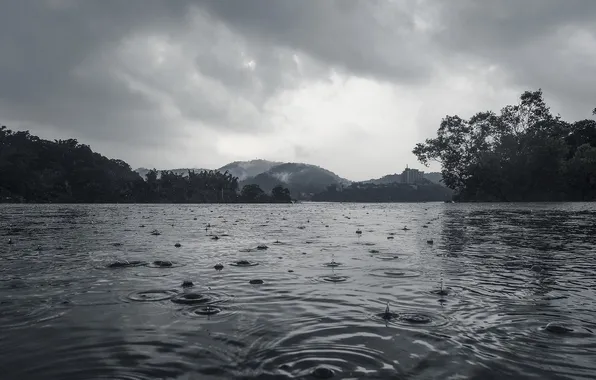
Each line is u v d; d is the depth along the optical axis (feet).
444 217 91.15
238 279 22.90
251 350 12.43
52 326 14.74
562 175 229.25
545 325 14.76
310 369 11.03
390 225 66.90
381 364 11.37
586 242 40.32
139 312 16.47
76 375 10.81
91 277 23.43
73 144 501.15
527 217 85.30
